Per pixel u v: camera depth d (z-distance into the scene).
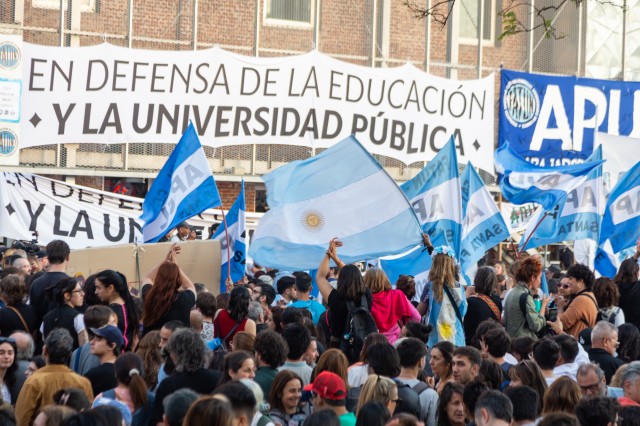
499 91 24.25
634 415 6.63
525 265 11.36
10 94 20.19
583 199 16.02
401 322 10.44
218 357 8.29
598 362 9.38
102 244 18.36
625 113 24.72
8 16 20.53
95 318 8.39
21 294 10.05
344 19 23.48
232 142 21.73
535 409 6.68
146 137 21.09
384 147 22.81
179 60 21.30
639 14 25.67
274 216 12.15
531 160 24.20
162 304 10.04
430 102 23.12
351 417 6.91
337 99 22.44
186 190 14.02
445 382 8.36
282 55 23.00
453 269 11.15
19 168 20.41
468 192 15.37
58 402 6.80
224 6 22.50
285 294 12.56
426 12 16.80
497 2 24.91
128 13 21.73
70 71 20.56
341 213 12.19
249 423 6.00
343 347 9.70
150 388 8.33
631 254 16.73
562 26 25.28
